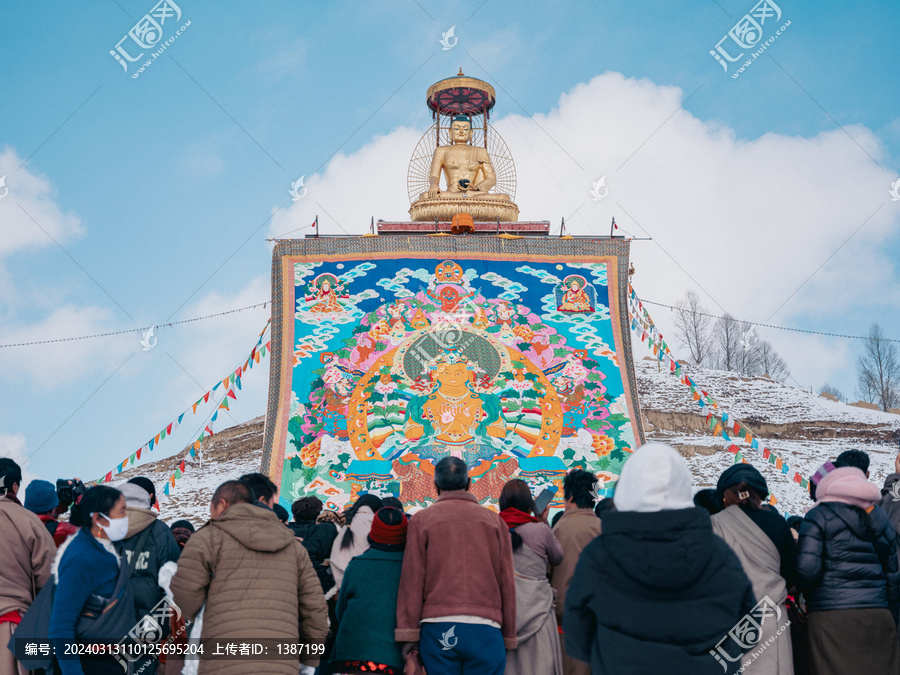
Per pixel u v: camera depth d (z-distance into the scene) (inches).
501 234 690.8
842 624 213.9
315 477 512.4
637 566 142.7
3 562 228.2
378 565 221.3
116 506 212.7
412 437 529.3
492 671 200.7
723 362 1504.7
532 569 228.8
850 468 226.4
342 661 211.6
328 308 594.9
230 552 198.2
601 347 586.2
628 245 633.6
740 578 144.2
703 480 799.7
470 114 824.9
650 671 137.4
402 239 627.8
